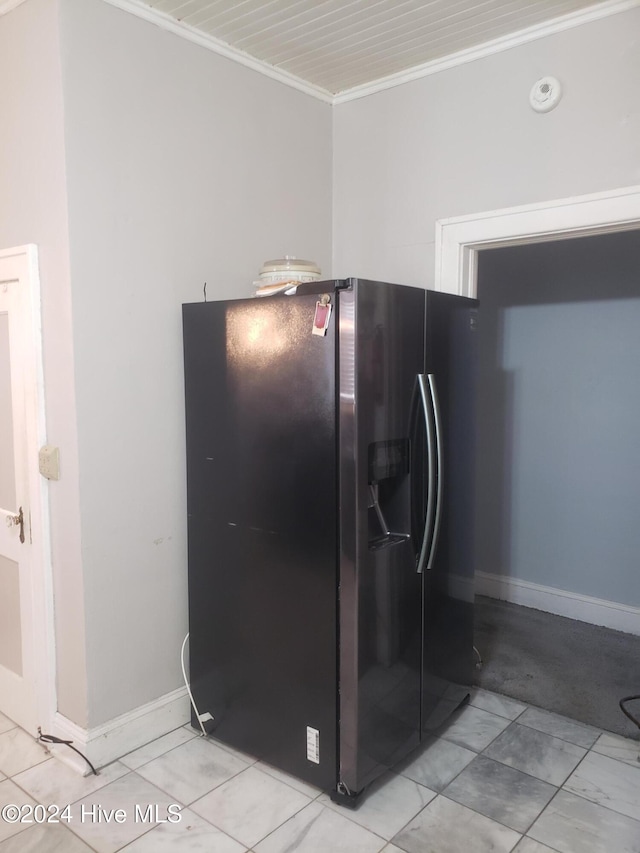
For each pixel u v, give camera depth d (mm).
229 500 2334
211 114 2578
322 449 2049
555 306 3650
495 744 2471
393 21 2426
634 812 2088
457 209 2754
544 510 3799
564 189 2457
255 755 2344
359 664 2043
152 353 2410
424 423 2242
